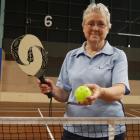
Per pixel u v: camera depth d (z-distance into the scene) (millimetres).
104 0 19141
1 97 17344
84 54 2543
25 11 18156
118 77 2352
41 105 16203
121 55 2457
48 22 18391
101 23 2377
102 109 2441
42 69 2512
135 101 18984
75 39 18750
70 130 2547
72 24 18719
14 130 7062
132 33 19344
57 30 18547
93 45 2467
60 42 18516
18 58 2508
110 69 2432
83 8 18797
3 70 17469
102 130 2451
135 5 19469
